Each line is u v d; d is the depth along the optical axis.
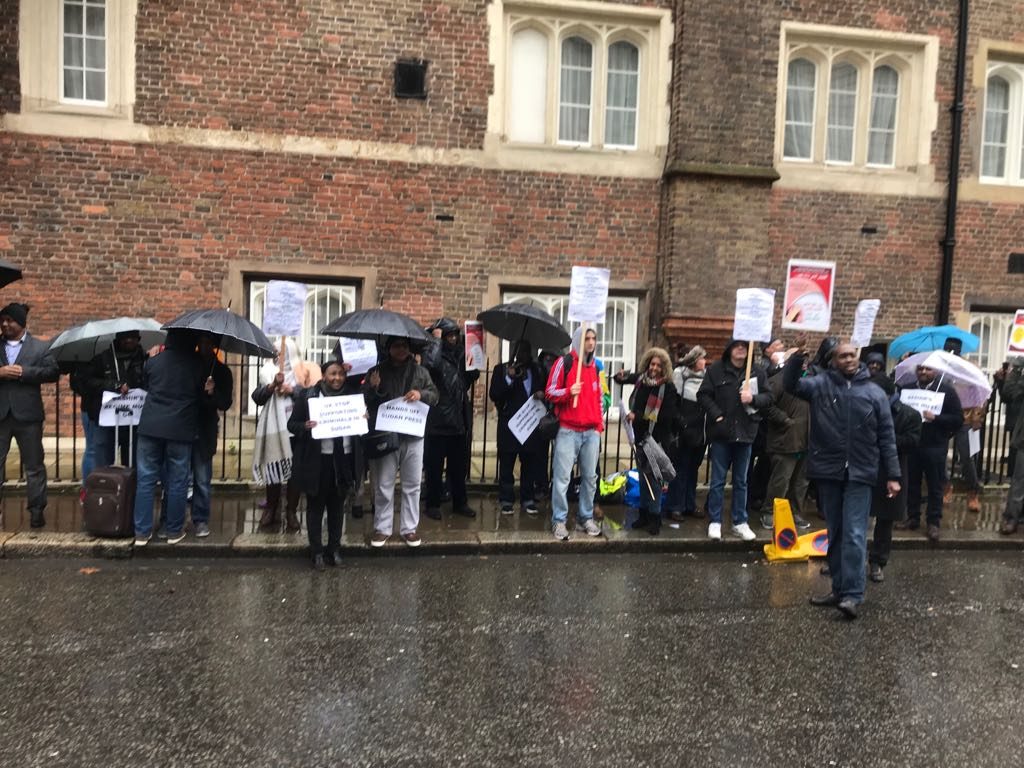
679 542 6.52
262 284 9.27
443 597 5.22
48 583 5.26
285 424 6.23
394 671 4.05
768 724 3.60
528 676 4.05
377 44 9.20
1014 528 7.03
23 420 6.02
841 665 4.29
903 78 10.62
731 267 9.80
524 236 9.70
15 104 8.49
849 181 10.40
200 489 6.09
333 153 9.19
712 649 4.47
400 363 6.00
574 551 6.36
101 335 5.76
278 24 8.96
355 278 9.37
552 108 9.76
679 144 9.66
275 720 3.51
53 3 8.55
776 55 9.84
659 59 9.80
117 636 4.40
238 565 5.78
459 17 9.35
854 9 10.13
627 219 9.93
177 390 5.82
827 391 5.20
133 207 8.80
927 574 6.09
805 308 6.55
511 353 7.26
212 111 8.90
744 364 6.68
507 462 7.10
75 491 7.20
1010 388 8.21
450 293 9.57
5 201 8.52
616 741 3.42
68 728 3.40
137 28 8.66
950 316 10.73
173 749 3.25
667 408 6.86
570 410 6.36
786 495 7.18
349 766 3.16
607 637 4.61
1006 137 11.03
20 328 6.07
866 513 5.11
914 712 3.75
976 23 10.54
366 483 7.93
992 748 3.43
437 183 9.46
